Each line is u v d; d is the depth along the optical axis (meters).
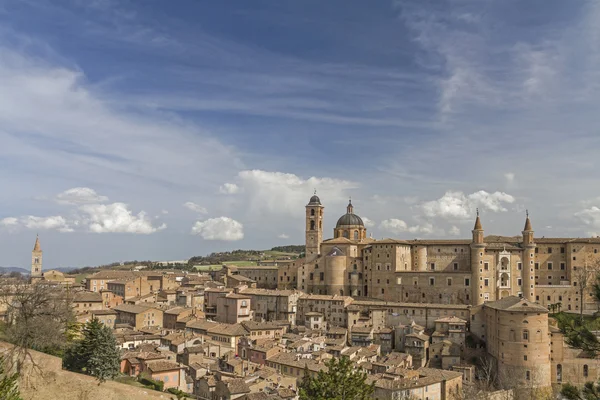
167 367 134.50
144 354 143.75
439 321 184.12
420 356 173.62
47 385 97.69
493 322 169.88
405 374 141.00
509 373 157.12
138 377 133.88
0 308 150.25
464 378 159.88
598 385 44.41
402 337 185.62
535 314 156.62
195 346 165.62
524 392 143.88
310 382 77.94
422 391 130.75
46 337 105.56
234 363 151.38
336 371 75.31
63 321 120.81
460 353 174.38
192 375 145.25
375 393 129.00
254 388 125.88
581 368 159.75
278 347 167.38
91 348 124.00
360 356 166.00
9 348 98.12
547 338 157.12
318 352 166.12
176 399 110.06
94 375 117.25
